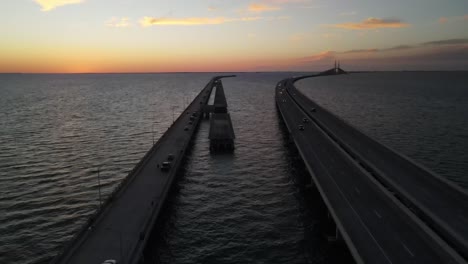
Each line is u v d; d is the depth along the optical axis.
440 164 75.00
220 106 140.38
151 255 42.38
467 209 45.31
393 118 132.25
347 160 68.56
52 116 145.38
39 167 75.19
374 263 33.19
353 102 190.38
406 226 40.75
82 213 53.56
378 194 50.75
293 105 159.75
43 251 43.47
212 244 45.03
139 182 59.16
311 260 41.31
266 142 101.25
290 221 51.06
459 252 37.19
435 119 127.94
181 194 61.38
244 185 65.81
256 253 42.97
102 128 119.38
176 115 152.50
